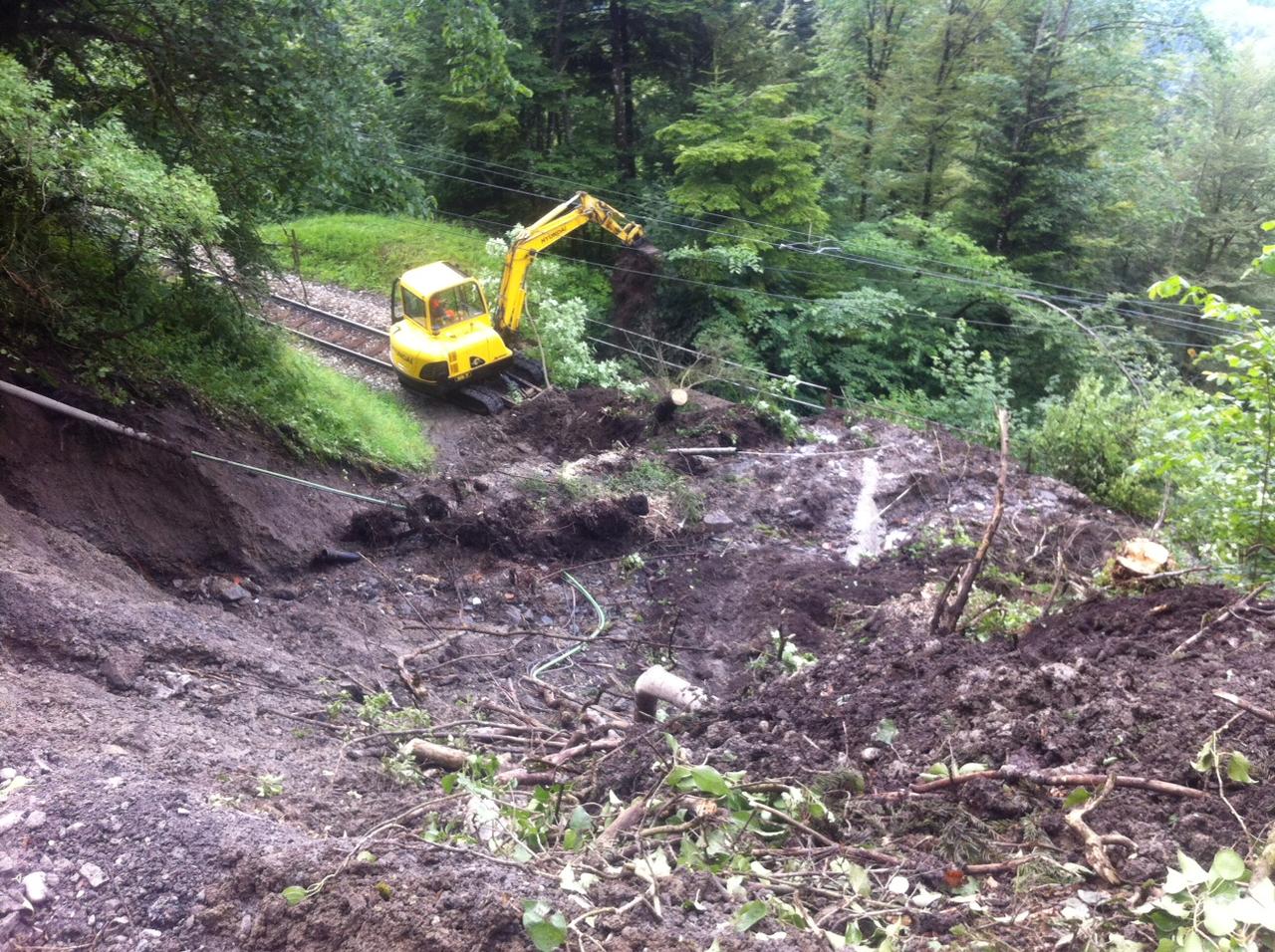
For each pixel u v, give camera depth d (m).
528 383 17.02
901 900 4.01
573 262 24.03
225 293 12.81
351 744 6.53
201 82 11.95
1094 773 4.66
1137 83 22.83
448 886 3.87
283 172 12.77
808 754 5.68
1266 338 6.77
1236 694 4.89
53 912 3.83
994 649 6.64
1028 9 23.58
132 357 11.12
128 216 9.85
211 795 4.95
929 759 5.23
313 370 14.88
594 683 9.50
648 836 4.55
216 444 11.28
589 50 26.94
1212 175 29.11
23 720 5.26
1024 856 4.16
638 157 27.08
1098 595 7.21
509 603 11.10
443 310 15.77
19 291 9.94
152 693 6.46
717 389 19.16
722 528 12.91
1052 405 16.88
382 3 13.27
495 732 7.01
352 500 12.41
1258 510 7.24
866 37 26.53
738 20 26.02
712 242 21.48
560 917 3.53
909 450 15.23
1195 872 3.38
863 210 26.28
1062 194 22.84
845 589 11.10
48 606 6.73
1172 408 8.44
